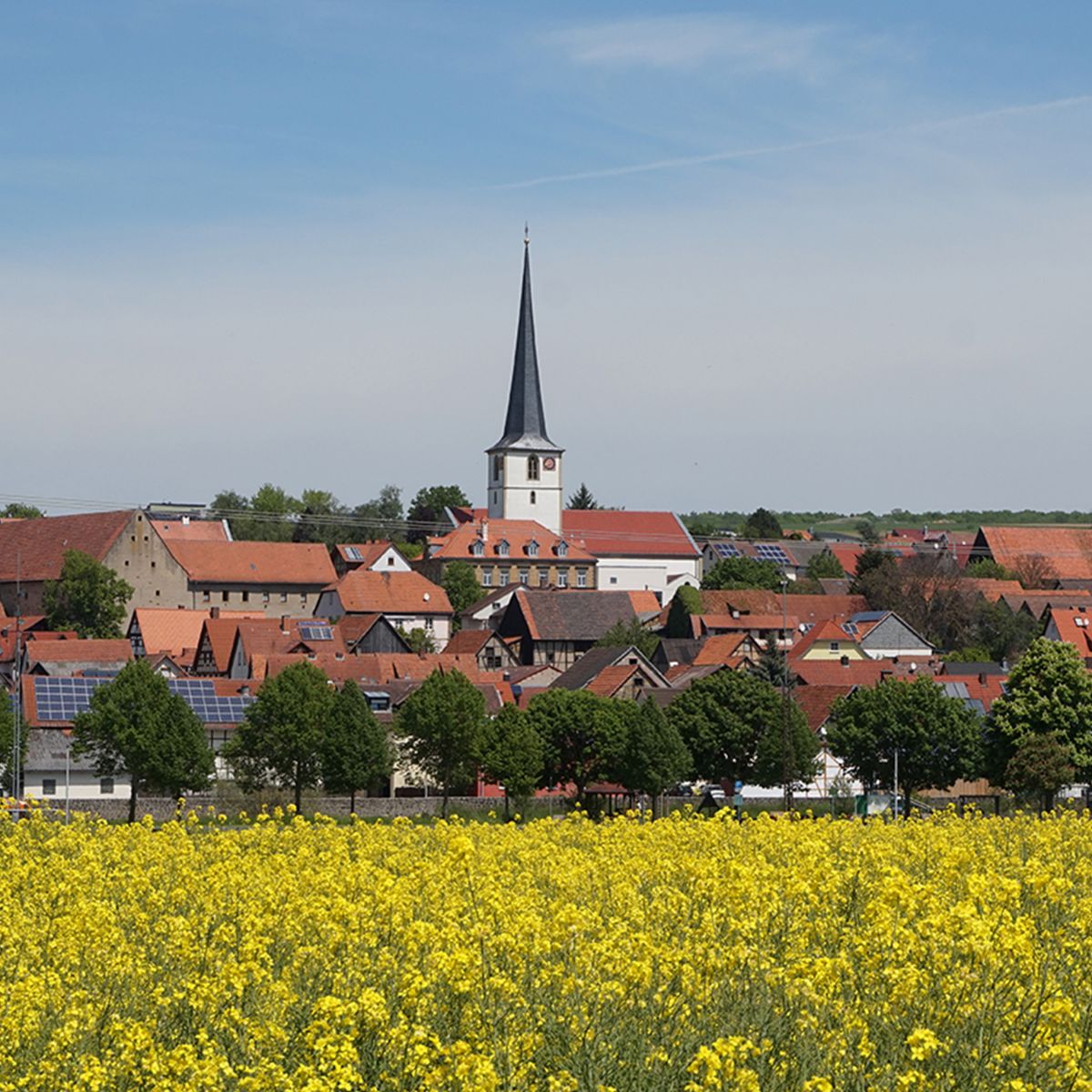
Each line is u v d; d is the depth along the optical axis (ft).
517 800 256.52
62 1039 51.85
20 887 86.38
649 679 364.17
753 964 55.47
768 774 270.87
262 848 105.50
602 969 56.29
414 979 53.31
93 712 242.17
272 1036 51.39
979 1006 49.16
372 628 457.68
